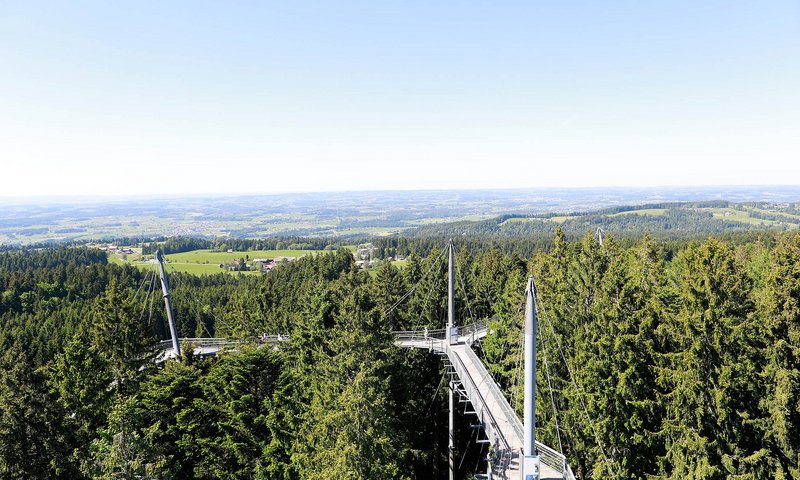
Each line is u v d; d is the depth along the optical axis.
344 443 26.11
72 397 33.59
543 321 33.88
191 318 84.56
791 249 25.84
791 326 24.50
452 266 42.28
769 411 24.08
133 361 38.53
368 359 31.19
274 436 30.95
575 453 30.81
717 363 25.06
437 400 47.78
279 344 41.00
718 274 24.98
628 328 28.62
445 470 44.09
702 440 24.08
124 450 24.16
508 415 29.06
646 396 27.94
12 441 26.30
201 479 34.12
